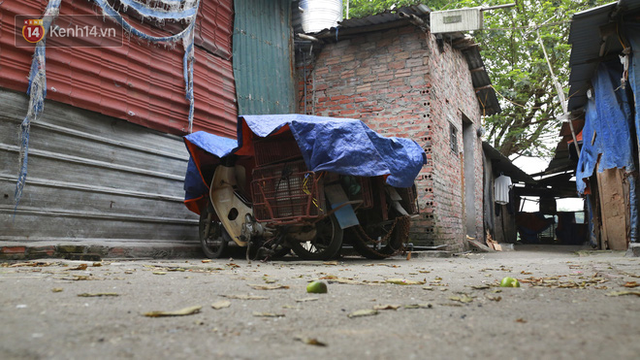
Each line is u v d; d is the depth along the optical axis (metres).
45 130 5.56
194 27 7.83
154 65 7.02
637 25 7.61
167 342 1.51
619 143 8.80
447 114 10.95
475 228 14.09
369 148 6.05
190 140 6.68
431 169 9.24
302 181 6.06
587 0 18.22
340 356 1.36
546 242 25.55
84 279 3.26
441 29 8.72
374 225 7.32
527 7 19.66
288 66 10.47
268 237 6.64
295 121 5.93
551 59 18.98
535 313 2.12
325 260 6.61
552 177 23.47
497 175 19.77
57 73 5.69
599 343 1.49
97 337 1.56
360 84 10.08
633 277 3.90
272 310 2.17
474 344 1.50
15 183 5.20
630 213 8.53
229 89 8.73
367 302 2.45
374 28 9.77
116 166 6.38
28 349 1.38
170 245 6.92
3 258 4.77
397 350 1.43
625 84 8.24
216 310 2.13
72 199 5.79
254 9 9.60
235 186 6.97
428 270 4.96
